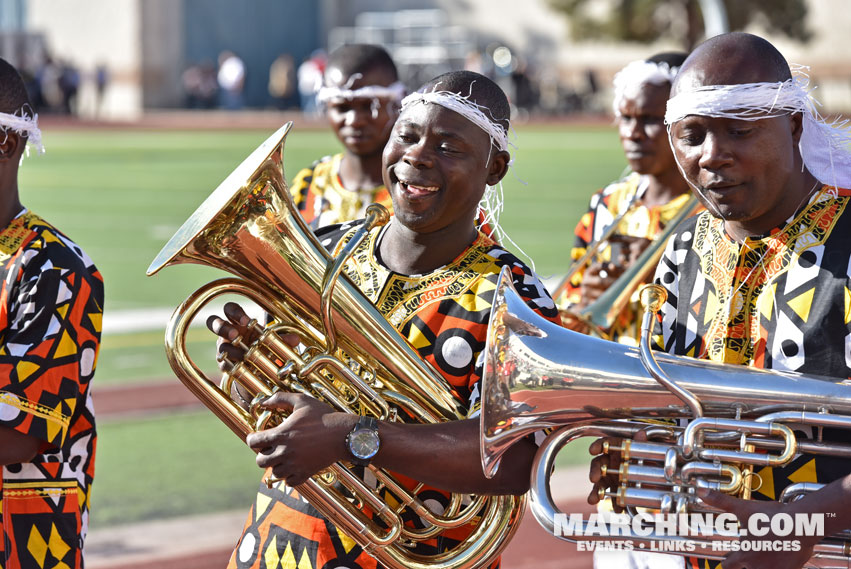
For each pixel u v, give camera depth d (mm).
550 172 27047
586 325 4906
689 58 2990
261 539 3336
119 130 42594
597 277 5457
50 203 21453
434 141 3170
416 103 3207
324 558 3213
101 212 20203
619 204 5551
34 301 3287
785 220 3100
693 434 2816
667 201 5469
